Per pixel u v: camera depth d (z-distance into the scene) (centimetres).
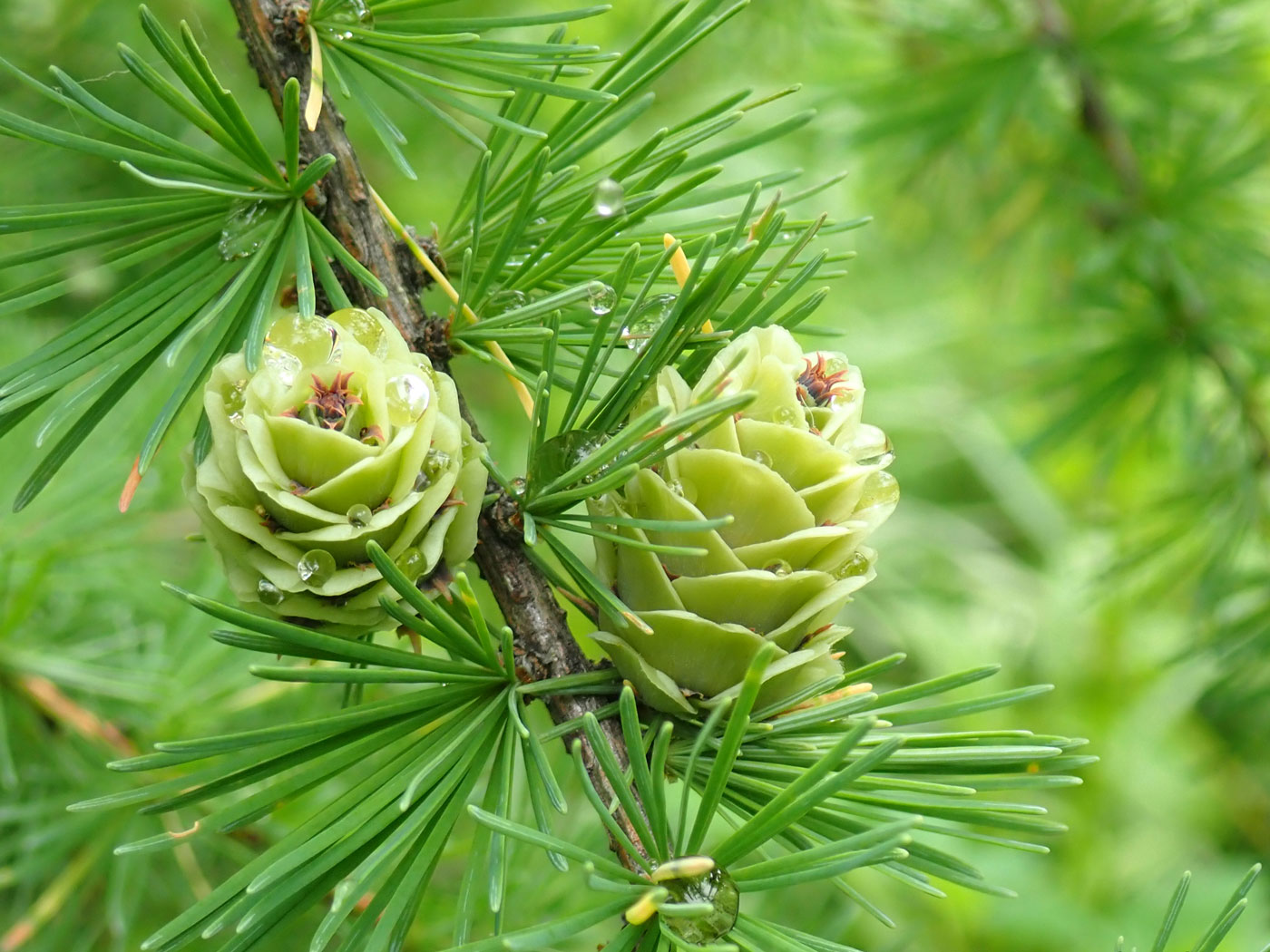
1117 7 44
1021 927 50
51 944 31
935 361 71
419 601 23
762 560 24
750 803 24
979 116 44
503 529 24
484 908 30
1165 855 58
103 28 40
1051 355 45
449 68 25
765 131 26
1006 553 74
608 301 24
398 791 23
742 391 24
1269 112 45
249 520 24
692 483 24
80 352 24
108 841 30
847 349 66
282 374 24
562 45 25
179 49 24
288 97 23
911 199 52
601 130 26
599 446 24
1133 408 45
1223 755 61
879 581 68
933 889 24
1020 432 69
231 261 25
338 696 32
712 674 24
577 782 31
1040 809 23
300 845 23
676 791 39
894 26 47
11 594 31
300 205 25
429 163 51
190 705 31
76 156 38
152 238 25
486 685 24
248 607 24
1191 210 43
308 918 31
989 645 65
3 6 38
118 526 34
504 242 25
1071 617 62
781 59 50
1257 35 44
